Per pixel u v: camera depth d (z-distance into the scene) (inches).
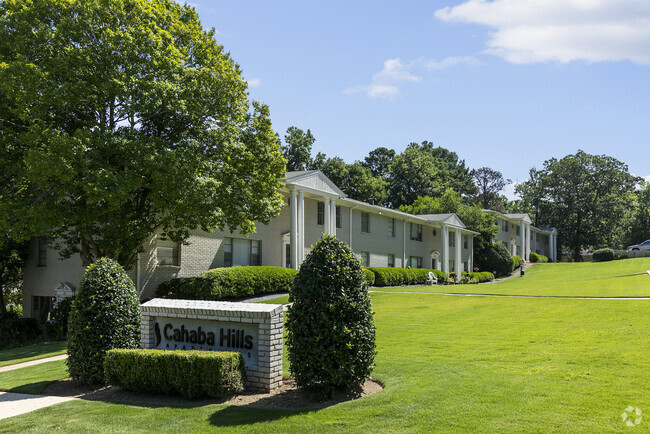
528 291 983.6
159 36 690.8
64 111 668.7
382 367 371.9
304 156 2480.3
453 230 1847.9
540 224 3181.6
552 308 647.8
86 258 777.6
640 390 282.0
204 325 373.1
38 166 575.8
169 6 776.9
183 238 800.9
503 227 2514.8
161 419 286.8
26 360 555.2
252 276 901.2
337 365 302.8
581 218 3036.4
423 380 328.5
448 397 288.0
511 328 516.4
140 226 714.2
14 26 664.4
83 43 662.5
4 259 989.8
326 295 305.7
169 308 384.8
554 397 277.9
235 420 276.8
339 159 2527.1
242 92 797.2
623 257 2519.7
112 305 388.8
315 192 1134.4
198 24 803.4
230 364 324.5
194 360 324.2
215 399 325.1
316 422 265.0
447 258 1691.7
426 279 1518.2
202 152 733.3
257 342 348.5
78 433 270.2
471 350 416.8
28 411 320.5
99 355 379.2
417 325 575.5
